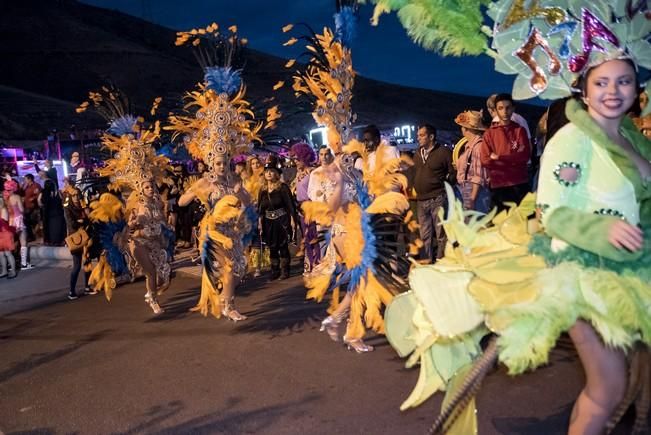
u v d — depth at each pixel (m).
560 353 5.10
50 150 21.81
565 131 2.80
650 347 2.71
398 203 5.09
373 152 7.80
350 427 4.16
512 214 3.28
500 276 2.89
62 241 15.10
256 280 9.57
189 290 9.33
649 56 2.81
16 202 13.16
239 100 7.26
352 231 5.29
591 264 2.72
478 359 2.99
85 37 68.00
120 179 7.91
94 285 9.71
